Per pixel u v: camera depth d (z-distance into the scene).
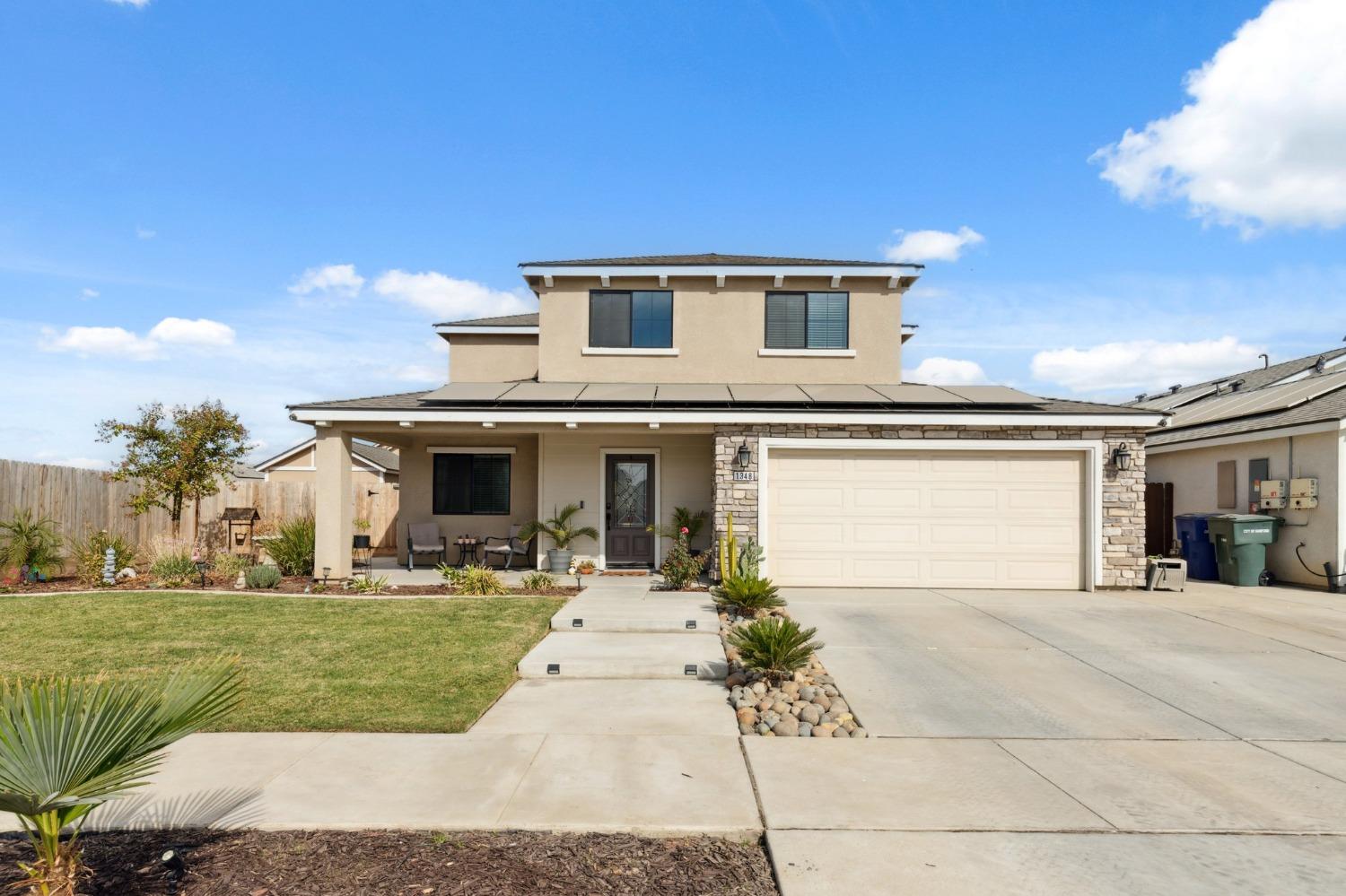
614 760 5.75
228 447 18.22
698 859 4.27
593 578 15.39
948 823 4.69
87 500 16.11
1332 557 14.68
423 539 17.50
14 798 3.14
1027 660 8.95
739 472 14.27
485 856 4.24
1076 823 4.71
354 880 3.95
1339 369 20.02
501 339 20.23
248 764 5.56
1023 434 14.21
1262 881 4.04
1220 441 17.75
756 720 6.86
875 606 12.24
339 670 8.18
